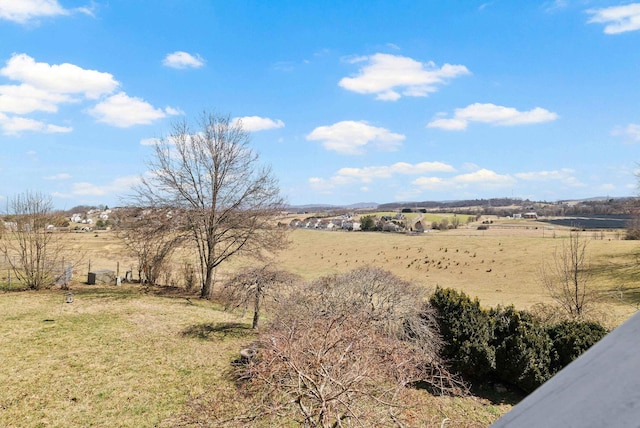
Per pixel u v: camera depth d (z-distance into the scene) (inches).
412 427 201.6
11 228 792.9
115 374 406.0
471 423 250.8
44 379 390.3
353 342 229.8
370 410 202.5
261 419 231.3
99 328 550.0
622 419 16.8
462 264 1414.9
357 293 430.0
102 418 325.7
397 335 389.1
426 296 474.9
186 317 625.3
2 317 585.0
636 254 1176.8
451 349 394.3
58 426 314.2
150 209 818.2
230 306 594.9
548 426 18.9
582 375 22.5
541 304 525.0
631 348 22.4
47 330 532.4
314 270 1510.8
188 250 911.7
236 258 901.8
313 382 193.9
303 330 256.7
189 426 298.8
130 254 933.2
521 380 364.8
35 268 820.0
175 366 427.2
